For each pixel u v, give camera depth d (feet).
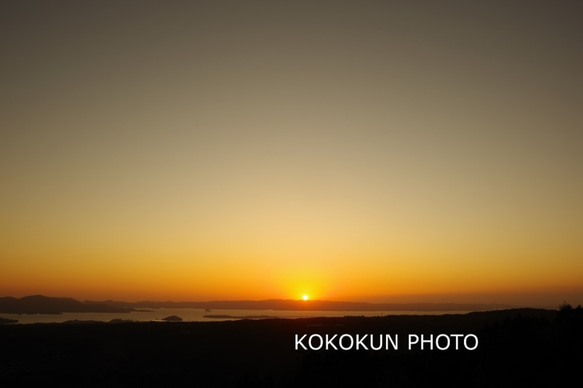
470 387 108.78
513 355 115.55
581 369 103.14
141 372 173.78
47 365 183.62
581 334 114.21
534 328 133.80
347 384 117.08
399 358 134.92
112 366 183.52
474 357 120.98
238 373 172.04
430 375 115.85
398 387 114.83
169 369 179.93
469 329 196.85
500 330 130.62
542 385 101.55
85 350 211.00
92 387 155.63
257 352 203.72
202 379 164.55
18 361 192.54
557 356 109.09
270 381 126.72
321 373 122.72
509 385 105.09
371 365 128.16
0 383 158.81
